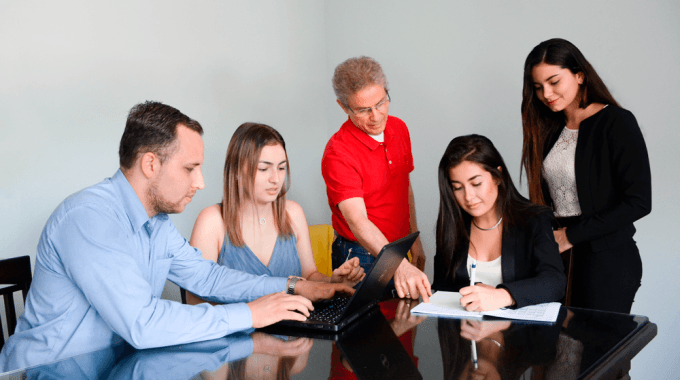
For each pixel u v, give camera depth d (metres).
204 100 2.87
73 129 2.32
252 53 3.13
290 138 3.42
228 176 1.80
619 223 1.77
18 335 1.26
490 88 2.95
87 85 2.36
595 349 1.00
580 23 2.63
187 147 1.25
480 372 0.90
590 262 1.89
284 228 1.86
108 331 1.23
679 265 2.44
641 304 2.55
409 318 1.28
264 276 1.51
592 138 1.86
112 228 1.18
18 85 2.13
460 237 1.75
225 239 1.82
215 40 2.92
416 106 3.24
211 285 1.50
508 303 1.34
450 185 1.74
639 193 1.75
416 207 3.28
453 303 1.42
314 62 3.59
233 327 1.18
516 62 2.84
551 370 0.90
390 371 0.93
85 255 1.13
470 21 2.99
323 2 3.62
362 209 2.06
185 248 1.50
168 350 1.09
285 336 1.16
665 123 2.43
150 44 2.60
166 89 2.68
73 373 0.96
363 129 2.04
